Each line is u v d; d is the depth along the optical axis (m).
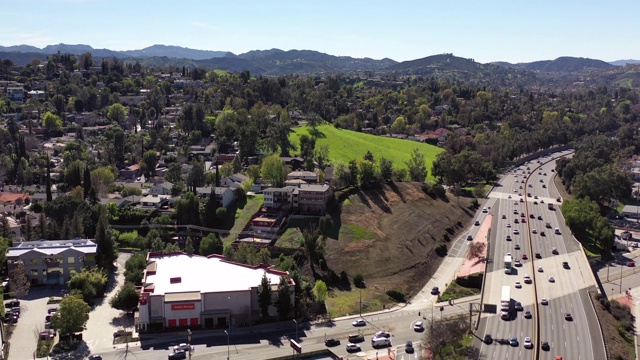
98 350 156.25
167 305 167.25
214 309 171.50
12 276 189.38
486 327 170.25
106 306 184.12
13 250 199.50
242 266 193.25
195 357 153.00
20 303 182.12
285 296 175.75
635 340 178.25
